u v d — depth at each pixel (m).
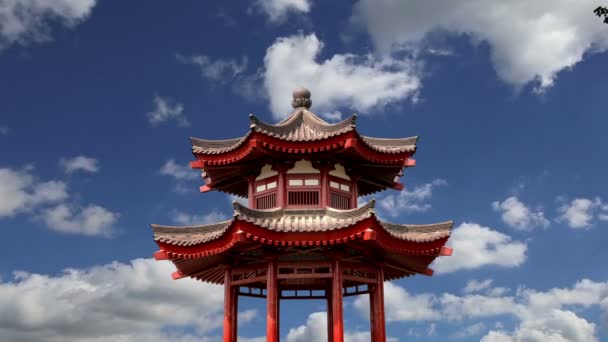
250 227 26.73
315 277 28.78
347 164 31.06
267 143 29.05
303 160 30.52
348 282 32.31
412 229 30.23
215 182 33.41
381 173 32.62
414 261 31.56
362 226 26.73
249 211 27.53
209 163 31.00
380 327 29.59
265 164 31.00
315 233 27.11
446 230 29.94
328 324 33.16
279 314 33.28
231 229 27.09
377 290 30.08
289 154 29.66
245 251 29.06
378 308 29.86
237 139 31.53
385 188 34.19
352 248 28.78
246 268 29.95
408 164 31.09
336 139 29.08
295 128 30.78
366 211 26.97
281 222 28.44
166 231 29.48
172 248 28.91
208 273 32.72
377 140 31.91
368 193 35.12
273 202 30.44
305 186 30.31
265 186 31.00
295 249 28.36
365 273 29.95
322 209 29.05
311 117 31.47
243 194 34.75
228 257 29.97
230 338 29.42
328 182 30.42
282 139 29.11
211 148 31.42
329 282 33.50
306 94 32.62
